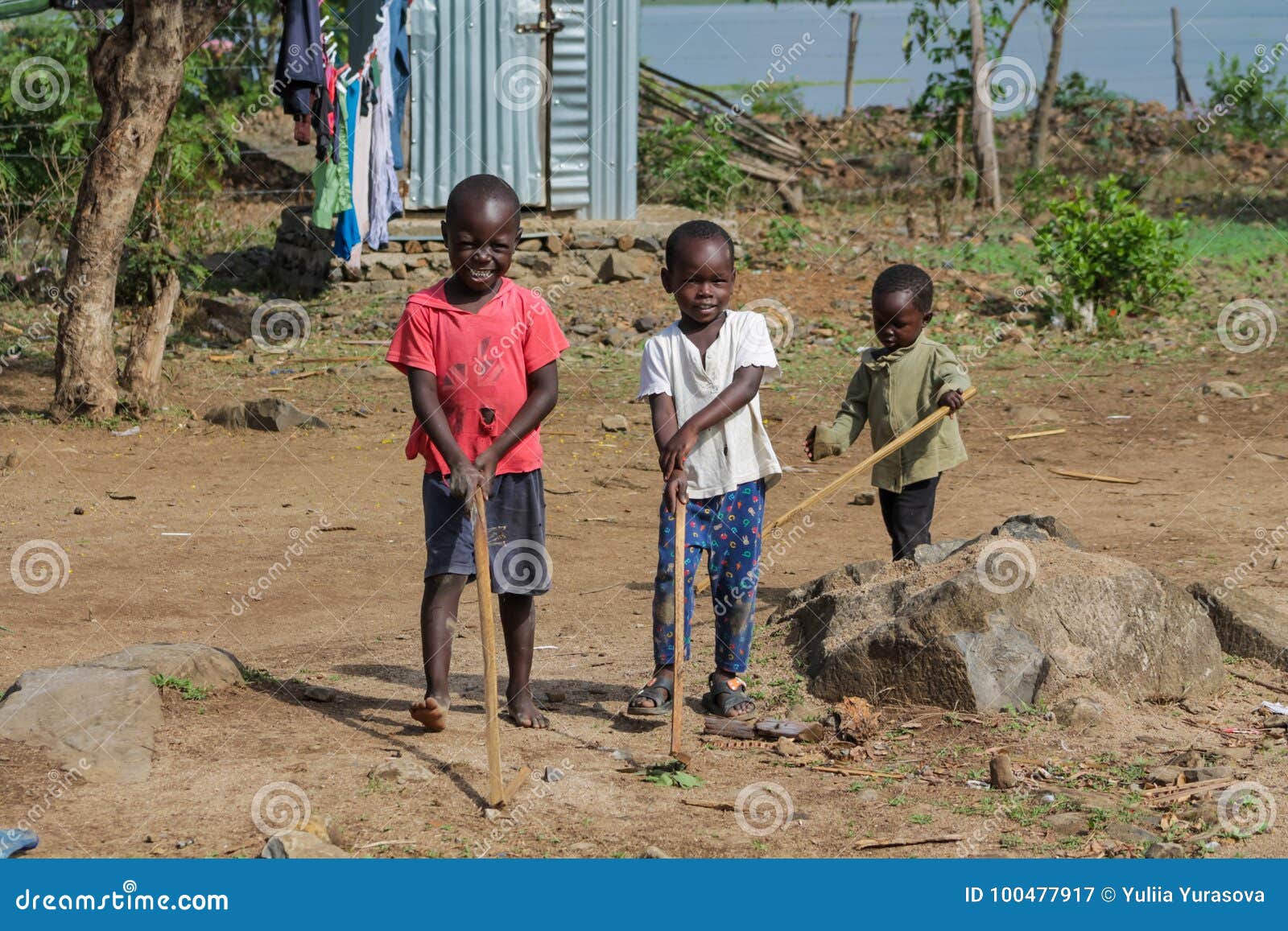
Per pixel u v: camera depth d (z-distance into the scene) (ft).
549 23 53.26
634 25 54.44
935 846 12.25
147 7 35.22
